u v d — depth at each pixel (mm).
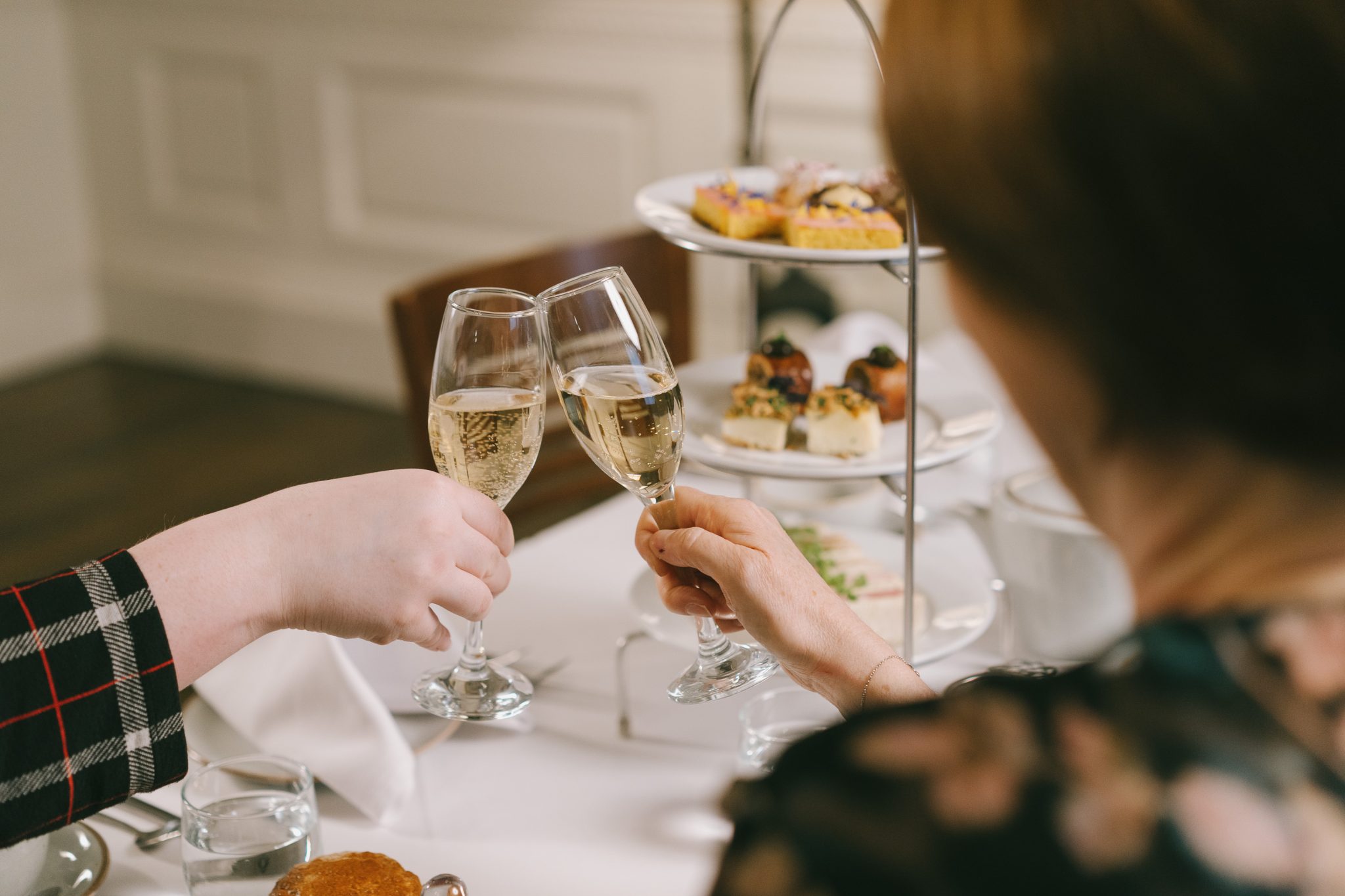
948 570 1046
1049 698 328
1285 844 297
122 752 643
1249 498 325
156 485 3188
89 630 633
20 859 679
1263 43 293
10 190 3910
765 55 1109
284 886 671
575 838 799
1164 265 309
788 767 331
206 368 4051
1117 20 303
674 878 764
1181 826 299
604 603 1123
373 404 3752
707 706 956
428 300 1455
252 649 897
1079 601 974
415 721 922
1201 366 316
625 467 749
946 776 315
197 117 3791
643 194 1088
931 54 329
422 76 3387
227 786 738
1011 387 364
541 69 3197
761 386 1066
